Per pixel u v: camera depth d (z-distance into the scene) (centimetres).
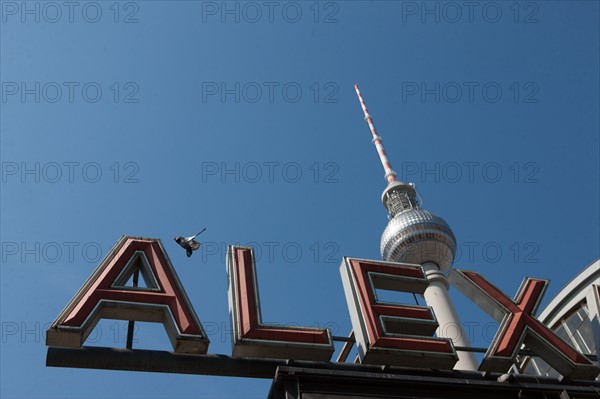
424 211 9819
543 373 4719
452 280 2920
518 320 2700
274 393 2284
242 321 2422
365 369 2448
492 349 2581
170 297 2383
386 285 2758
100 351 2262
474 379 2530
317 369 2317
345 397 2294
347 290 2681
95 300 2312
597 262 4756
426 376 2469
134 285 2525
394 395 2347
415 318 2578
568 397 2461
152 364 2297
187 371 2334
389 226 9831
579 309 4850
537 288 2872
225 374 2377
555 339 2683
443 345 2516
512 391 2483
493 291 2831
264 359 2411
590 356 2852
